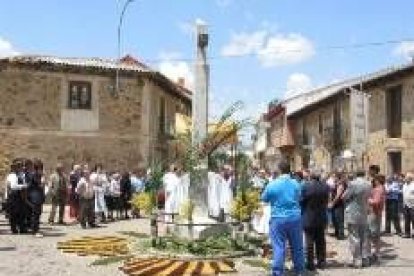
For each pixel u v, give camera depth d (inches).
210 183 698.2
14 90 1293.1
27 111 1298.0
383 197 611.2
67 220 962.7
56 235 764.0
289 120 2076.8
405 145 1257.4
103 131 1338.6
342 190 759.7
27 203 760.3
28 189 762.8
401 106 1272.1
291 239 495.8
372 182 616.4
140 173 1175.0
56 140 1310.3
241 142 704.4
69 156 1316.4
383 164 1315.2
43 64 1290.6
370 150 1366.9
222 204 698.2
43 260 579.2
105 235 757.9
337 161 1499.8
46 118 1305.4
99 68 1314.0
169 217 717.9
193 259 574.6
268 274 518.6
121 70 1331.2
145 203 655.1
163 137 1480.1
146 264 548.1
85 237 729.0
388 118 1309.1
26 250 637.9
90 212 863.1
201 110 686.5
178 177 735.7
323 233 554.6
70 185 948.0
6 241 703.1
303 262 501.0
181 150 695.7
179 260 572.1
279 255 487.5
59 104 1311.5
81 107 1326.3
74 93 1322.6
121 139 1349.7
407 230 815.1
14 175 768.3
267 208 682.8
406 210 812.0
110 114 1343.5
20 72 1293.1
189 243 604.4
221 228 648.4
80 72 1318.9
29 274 512.1
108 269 538.3
